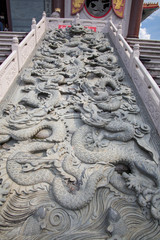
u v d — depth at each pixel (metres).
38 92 5.96
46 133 4.52
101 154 3.85
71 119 4.99
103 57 8.47
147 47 10.59
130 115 5.25
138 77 6.32
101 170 3.54
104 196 3.27
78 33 10.88
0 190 3.12
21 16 16.86
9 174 3.42
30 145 4.00
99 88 6.28
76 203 3.01
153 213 2.94
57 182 3.32
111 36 11.14
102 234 2.79
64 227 2.86
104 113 4.98
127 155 3.88
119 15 16.44
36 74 6.94
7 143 4.25
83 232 2.81
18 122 4.48
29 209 3.01
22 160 3.64
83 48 9.33
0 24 16.17
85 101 5.48
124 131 4.36
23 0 16.39
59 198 3.09
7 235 2.72
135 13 16.20
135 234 2.82
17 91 6.18
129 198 3.26
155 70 8.16
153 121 4.91
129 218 3.01
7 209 2.97
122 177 3.53
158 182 3.37
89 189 3.16
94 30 12.24
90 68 7.52
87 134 4.40
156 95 4.80
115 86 6.50
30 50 8.67
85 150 3.93
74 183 3.39
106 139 4.46
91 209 3.08
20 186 3.31
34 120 4.66
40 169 3.57
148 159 3.94
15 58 6.79
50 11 16.64
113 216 2.89
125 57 7.96
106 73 7.35
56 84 6.24
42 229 2.79
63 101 5.65
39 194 3.22
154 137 4.52
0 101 5.49
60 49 9.46
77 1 16.09
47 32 11.76
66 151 3.92
